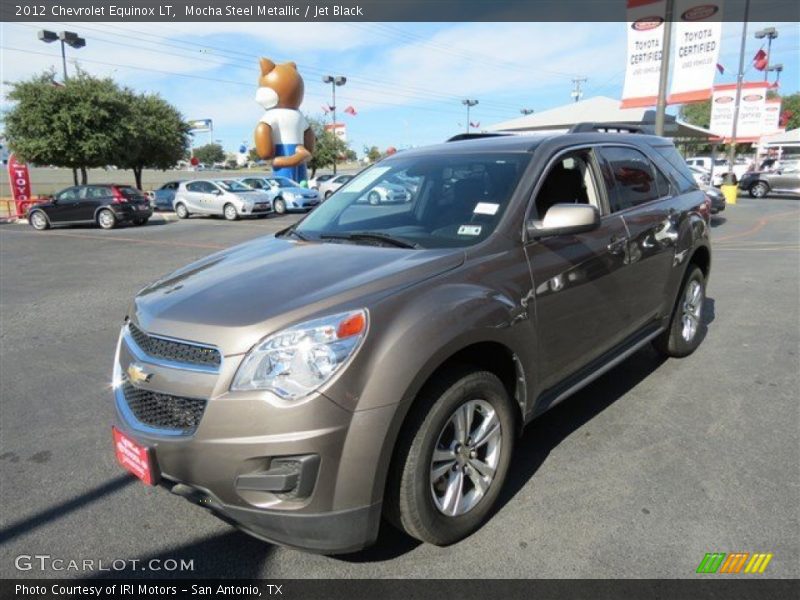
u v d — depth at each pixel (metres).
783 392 4.29
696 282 4.99
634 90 17.77
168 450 2.37
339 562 2.65
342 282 2.56
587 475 3.25
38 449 3.77
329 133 51.28
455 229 3.12
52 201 20.30
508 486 3.17
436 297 2.54
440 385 2.53
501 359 2.95
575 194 3.59
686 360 5.00
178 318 2.49
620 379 4.61
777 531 2.73
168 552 2.77
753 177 27.27
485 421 2.79
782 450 3.46
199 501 2.40
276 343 2.26
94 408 4.40
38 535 2.91
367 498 2.30
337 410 2.21
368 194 3.79
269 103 29.69
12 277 10.30
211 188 23.59
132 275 10.31
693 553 2.60
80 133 27.23
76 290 8.99
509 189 3.22
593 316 3.49
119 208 19.77
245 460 2.23
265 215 24.22
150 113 34.19
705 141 29.58
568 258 3.24
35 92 26.67
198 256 12.66
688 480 3.17
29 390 4.77
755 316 6.34
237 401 2.23
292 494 2.26
